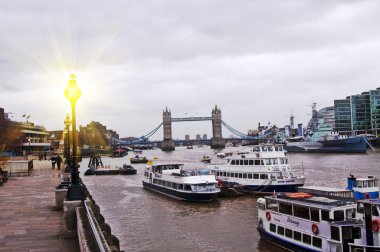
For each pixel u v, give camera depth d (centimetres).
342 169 10712
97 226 1474
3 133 14325
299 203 3247
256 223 4441
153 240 3800
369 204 2827
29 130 19012
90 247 1210
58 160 6531
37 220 2167
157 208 5559
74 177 1952
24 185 4009
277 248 3488
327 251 2958
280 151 6700
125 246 3600
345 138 19325
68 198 1905
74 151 1980
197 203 5903
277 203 3562
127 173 12075
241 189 6469
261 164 6512
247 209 5312
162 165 7700
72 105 1991
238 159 6862
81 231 1418
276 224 3578
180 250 3462
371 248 2594
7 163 6000
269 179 6384
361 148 18288
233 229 4191
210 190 6031
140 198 6556
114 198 6631
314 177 8856
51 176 5181
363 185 4991
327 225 2959
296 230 3300
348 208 2977
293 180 6362
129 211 5366
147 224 4516
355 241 2862
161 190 6988
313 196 3509
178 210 5372
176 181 6412
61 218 2220
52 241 1725
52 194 3262
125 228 4325
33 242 1706
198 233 4050
